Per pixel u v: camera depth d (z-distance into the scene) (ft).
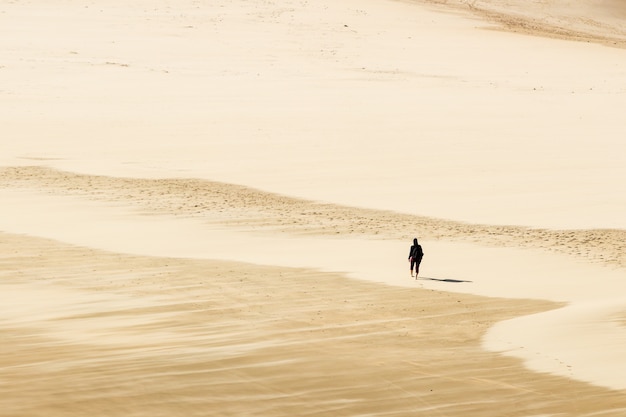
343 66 620.49
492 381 130.41
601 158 390.01
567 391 126.00
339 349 147.43
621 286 210.38
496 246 253.44
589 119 485.15
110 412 115.44
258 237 255.91
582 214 294.87
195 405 118.62
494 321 173.99
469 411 119.24
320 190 320.50
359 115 471.62
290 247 244.83
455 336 159.63
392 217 285.23
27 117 439.63
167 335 155.02
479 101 525.75
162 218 274.98
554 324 164.66
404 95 534.78
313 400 122.01
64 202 290.76
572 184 339.36
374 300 189.57
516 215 291.58
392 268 223.30
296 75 582.35
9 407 115.75
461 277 215.92
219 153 379.14
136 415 114.83
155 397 120.78
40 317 168.04
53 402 118.01
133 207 287.69
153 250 235.61
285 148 391.86
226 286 198.70
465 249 248.93
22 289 192.03
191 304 181.37
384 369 135.23
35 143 386.11
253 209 290.56
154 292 191.52
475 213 293.02
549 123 470.39
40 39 652.07
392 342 154.40
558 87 586.04
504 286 207.41
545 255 244.22
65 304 178.91
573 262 236.63
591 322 164.86
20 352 141.49
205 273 211.00
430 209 297.12
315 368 134.92
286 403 120.57
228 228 265.13
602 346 147.43
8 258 221.46
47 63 580.30
